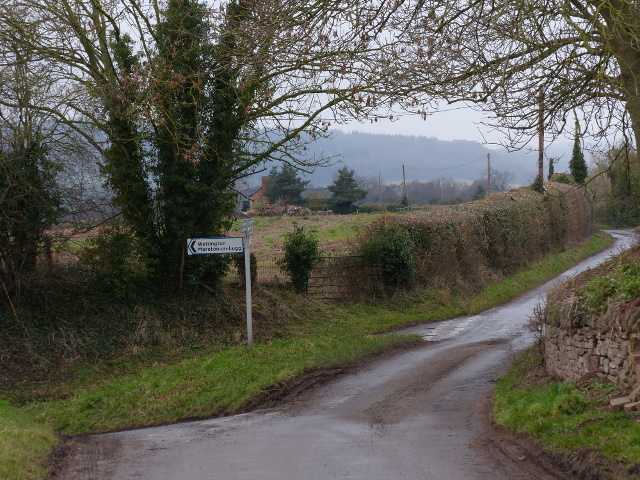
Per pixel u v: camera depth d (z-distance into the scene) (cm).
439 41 1141
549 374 1285
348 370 1614
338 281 2672
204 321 1995
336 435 930
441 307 2794
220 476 718
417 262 2914
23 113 1609
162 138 1862
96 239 1822
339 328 2270
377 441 877
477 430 932
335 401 1252
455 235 3169
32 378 1509
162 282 2020
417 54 1193
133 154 1864
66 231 1758
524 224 4050
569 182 5475
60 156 1658
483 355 1778
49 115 1641
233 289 2278
